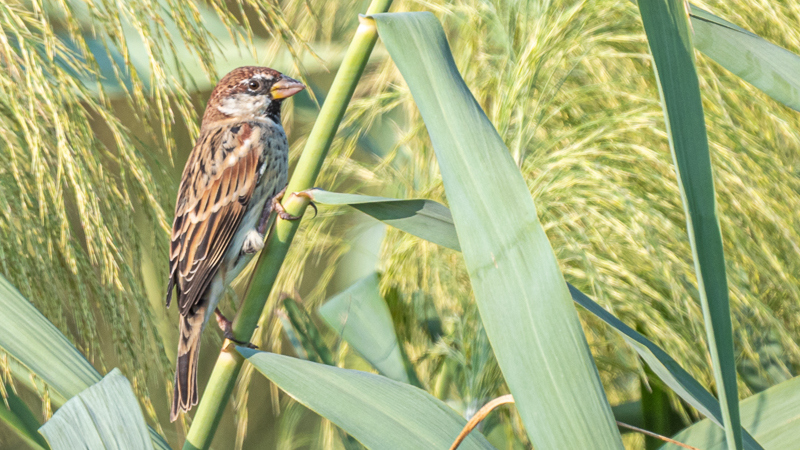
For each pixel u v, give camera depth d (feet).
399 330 18.51
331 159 18.12
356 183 19.94
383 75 19.42
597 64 16.66
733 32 12.28
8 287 10.99
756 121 15.70
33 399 16.56
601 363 17.75
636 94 15.53
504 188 8.52
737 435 7.23
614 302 14.30
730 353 7.39
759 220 14.02
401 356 18.54
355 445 18.54
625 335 10.66
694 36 12.42
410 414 10.14
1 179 12.50
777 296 15.69
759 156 14.10
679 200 14.03
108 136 14.46
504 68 17.08
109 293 12.96
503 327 8.11
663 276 14.17
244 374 17.37
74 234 13.26
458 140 8.79
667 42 7.93
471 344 16.75
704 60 15.56
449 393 18.74
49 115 12.80
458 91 9.16
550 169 14.57
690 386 10.74
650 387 17.47
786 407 12.42
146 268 17.61
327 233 19.16
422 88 9.15
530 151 16.29
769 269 14.34
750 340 15.84
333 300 18.83
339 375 10.34
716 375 7.24
